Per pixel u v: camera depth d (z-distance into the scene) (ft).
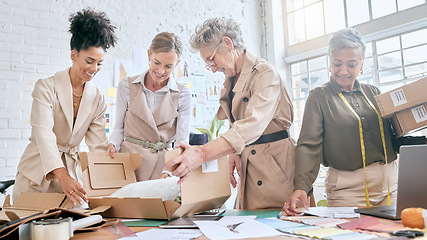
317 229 3.20
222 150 4.17
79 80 6.68
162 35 7.28
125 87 7.66
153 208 4.04
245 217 4.00
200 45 5.27
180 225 3.62
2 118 12.19
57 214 3.43
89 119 6.81
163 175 6.50
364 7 15.87
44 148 5.69
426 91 5.02
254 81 5.06
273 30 19.30
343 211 4.22
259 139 5.52
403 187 3.50
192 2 17.40
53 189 6.30
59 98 6.38
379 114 5.54
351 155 5.44
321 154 5.40
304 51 18.48
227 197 4.83
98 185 5.06
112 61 14.65
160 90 7.62
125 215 4.31
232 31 5.25
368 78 15.64
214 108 17.43
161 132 7.62
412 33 14.29
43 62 13.14
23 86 12.67
